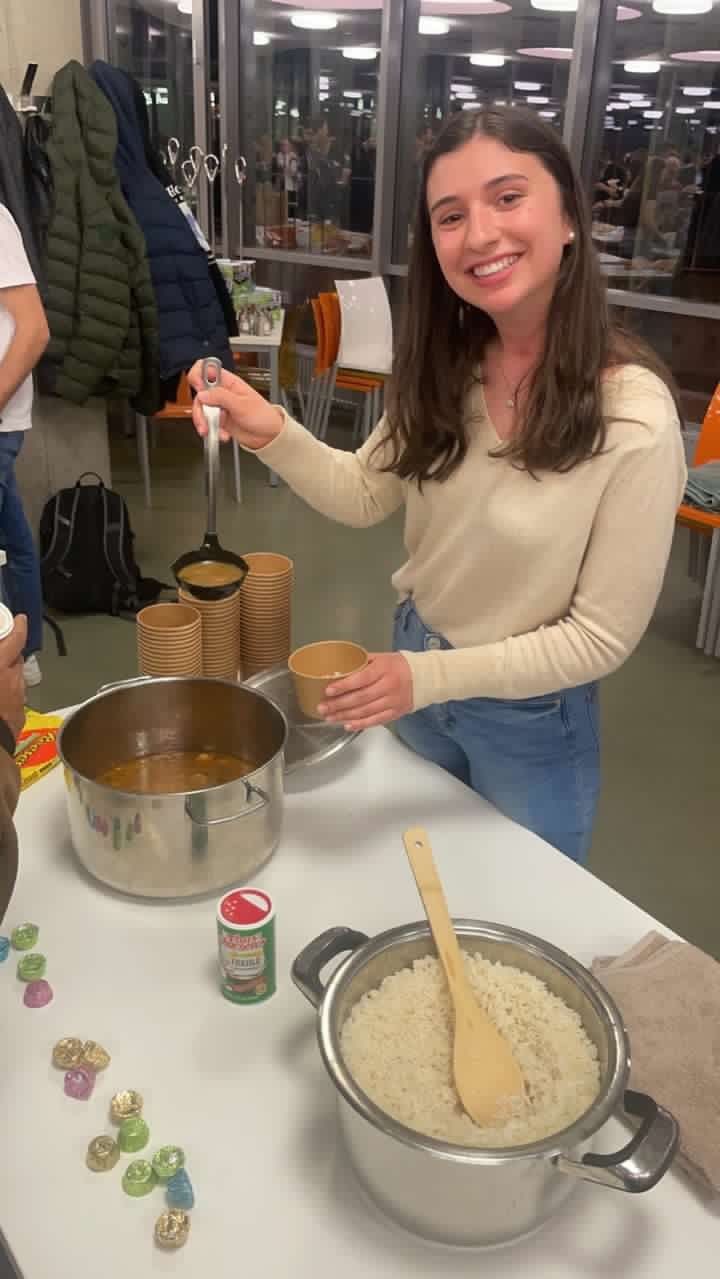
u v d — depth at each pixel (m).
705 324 4.83
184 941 1.01
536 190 1.05
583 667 1.14
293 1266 0.71
